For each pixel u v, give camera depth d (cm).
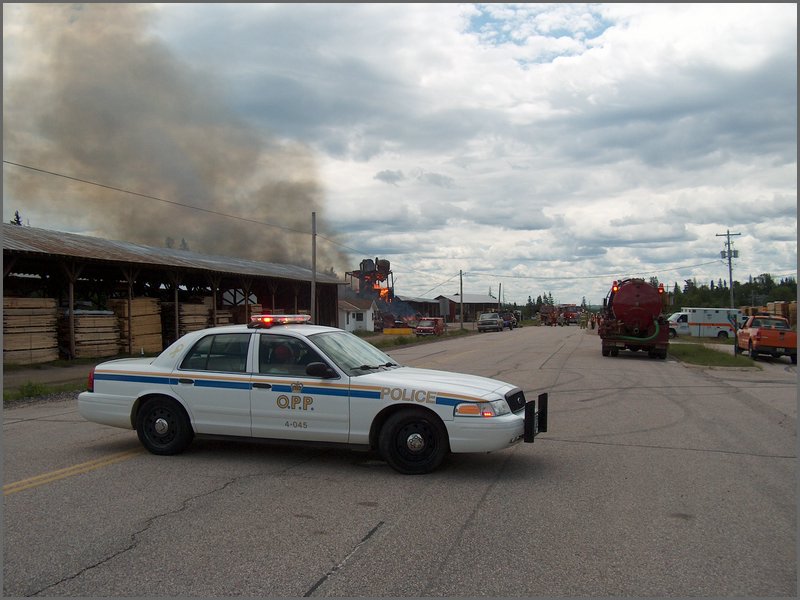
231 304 4225
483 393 670
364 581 408
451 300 10819
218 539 480
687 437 878
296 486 627
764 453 780
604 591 395
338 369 695
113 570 425
